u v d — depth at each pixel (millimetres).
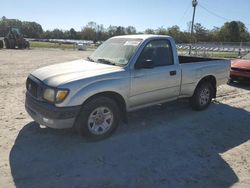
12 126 5434
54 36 118375
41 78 4742
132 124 5828
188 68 6305
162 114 6602
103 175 3857
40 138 4934
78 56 24516
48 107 4445
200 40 88750
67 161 4188
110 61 5461
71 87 4402
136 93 5301
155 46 5676
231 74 10648
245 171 4133
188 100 7203
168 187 3641
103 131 4941
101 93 4832
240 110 7289
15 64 15812
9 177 3707
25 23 117688
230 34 92500
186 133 5500
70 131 5254
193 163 4301
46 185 3570
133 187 3611
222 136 5441
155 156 4473
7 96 7793
